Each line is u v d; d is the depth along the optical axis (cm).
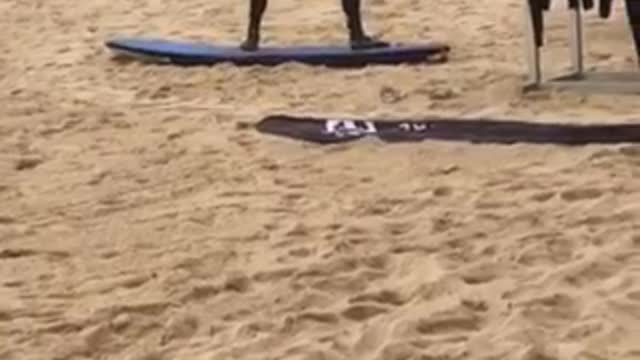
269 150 691
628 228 509
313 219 553
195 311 446
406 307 440
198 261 502
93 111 824
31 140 745
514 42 994
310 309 444
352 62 940
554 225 521
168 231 549
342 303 448
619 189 566
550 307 430
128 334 432
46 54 1065
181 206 590
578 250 487
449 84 848
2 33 1183
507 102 784
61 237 550
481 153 655
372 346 409
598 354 388
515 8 1143
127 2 1320
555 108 762
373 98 819
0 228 566
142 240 538
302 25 1133
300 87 872
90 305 461
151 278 486
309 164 657
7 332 438
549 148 654
